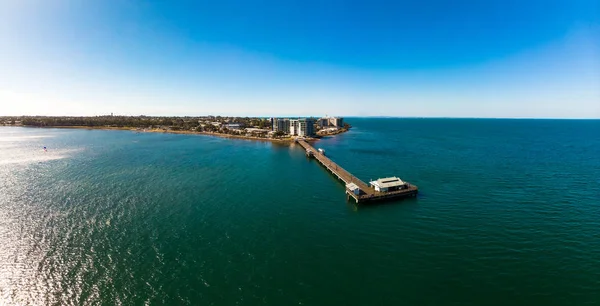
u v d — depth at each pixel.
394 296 41.28
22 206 74.88
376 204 78.81
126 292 42.12
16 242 56.03
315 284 43.94
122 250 53.28
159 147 189.25
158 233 60.09
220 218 68.31
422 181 99.75
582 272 45.84
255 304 39.78
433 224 64.88
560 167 119.06
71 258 50.62
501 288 42.59
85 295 41.59
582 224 62.69
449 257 50.97
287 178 107.50
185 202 79.00
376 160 141.12
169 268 47.81
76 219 66.81
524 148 178.25
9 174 109.88
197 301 40.34
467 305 39.44
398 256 51.47
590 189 87.19
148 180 101.81
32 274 46.28
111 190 89.44
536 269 46.88
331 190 92.50
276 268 48.03
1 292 42.28
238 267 48.19
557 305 39.19
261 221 66.88
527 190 87.38
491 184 94.75
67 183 97.19
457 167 122.06
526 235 58.34
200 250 53.47
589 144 196.88
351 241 57.28
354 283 44.16
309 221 67.19
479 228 62.06
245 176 109.62
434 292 42.00
